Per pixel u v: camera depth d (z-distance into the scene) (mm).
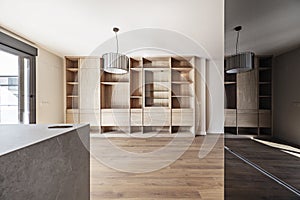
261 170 1082
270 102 1025
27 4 3400
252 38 1099
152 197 2250
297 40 890
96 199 2207
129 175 2902
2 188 802
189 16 3799
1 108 4152
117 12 3680
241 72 1168
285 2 948
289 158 945
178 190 2416
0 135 1253
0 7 3441
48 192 1154
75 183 1542
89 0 3338
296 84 899
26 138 1160
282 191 978
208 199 2197
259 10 1066
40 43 4922
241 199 1200
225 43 1285
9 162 843
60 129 1516
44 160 1116
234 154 1239
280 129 988
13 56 4395
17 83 4484
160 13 3705
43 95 5203
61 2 3375
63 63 6191
